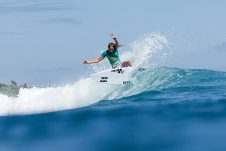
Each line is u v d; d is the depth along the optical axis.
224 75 74.75
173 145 33.69
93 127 42.41
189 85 68.62
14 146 37.38
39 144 37.25
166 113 46.75
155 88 69.19
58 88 72.25
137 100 60.38
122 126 41.75
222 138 34.81
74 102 68.75
